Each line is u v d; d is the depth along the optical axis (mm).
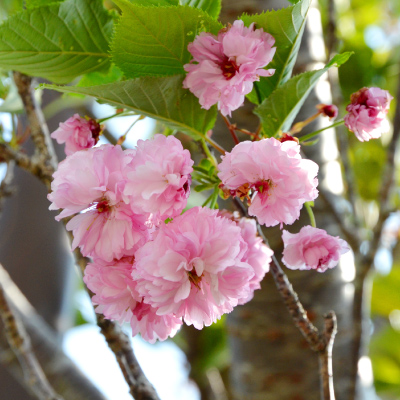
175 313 728
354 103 788
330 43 1021
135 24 758
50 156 847
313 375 970
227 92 753
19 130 917
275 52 779
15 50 804
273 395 972
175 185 728
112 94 766
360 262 968
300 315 770
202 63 750
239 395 990
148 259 725
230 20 942
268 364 974
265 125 788
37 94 898
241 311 980
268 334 970
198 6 802
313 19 995
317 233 769
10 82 903
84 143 790
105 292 741
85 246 743
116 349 787
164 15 754
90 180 734
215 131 949
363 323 966
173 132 836
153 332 754
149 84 765
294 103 782
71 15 799
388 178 1011
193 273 731
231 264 722
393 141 1049
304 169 736
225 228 730
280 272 773
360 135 786
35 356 1077
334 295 970
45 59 815
